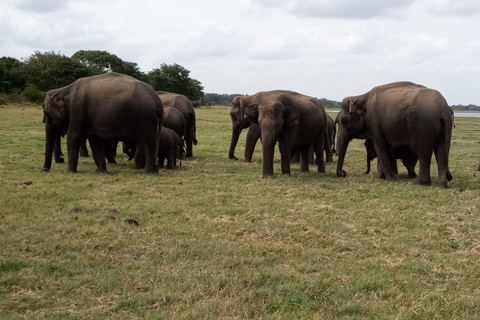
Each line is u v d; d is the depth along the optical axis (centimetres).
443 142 995
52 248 527
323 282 448
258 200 818
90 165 1256
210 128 3095
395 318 381
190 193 874
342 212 745
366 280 454
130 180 1002
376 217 712
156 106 1108
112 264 491
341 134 1198
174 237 592
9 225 612
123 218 669
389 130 1062
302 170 1261
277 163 1428
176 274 463
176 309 393
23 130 2309
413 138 1011
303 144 1206
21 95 5819
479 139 2592
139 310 390
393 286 449
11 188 854
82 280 444
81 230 600
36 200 770
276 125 1098
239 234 614
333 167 1420
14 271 459
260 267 495
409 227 664
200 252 532
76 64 6925
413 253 550
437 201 831
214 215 707
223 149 1873
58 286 432
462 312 397
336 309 400
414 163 1180
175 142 1276
